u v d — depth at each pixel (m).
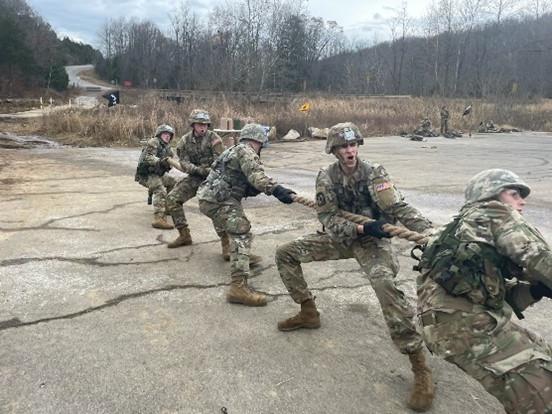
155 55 91.88
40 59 67.44
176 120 18.97
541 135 27.97
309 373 3.24
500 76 52.47
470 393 3.04
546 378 2.15
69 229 6.48
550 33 69.31
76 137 18.41
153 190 6.73
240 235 4.29
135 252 5.60
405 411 2.87
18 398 2.94
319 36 76.56
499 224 2.28
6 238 6.03
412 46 75.19
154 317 4.01
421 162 14.06
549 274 2.11
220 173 4.37
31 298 4.33
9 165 12.03
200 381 3.13
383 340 3.68
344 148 3.18
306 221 7.09
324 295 4.47
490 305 2.32
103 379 3.14
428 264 2.47
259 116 21.64
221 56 50.34
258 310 4.16
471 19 60.97
